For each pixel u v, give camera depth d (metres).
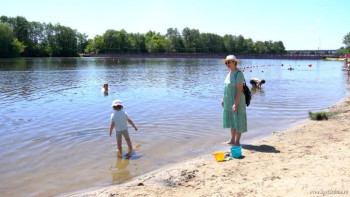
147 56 137.75
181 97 18.31
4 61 76.75
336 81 30.11
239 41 160.12
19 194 6.09
